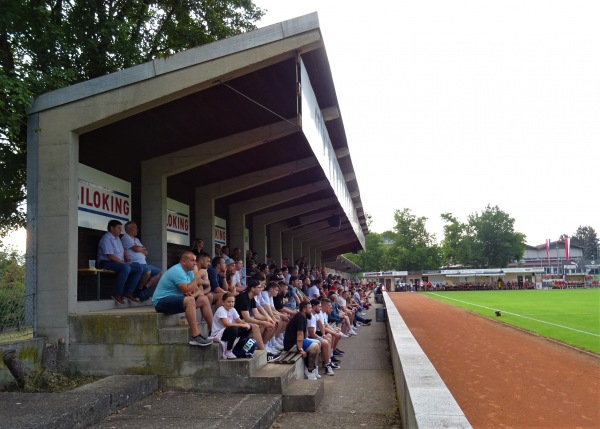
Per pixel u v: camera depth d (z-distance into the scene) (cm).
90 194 977
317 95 1338
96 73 1304
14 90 845
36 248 838
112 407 636
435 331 1855
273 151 1410
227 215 1902
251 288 922
